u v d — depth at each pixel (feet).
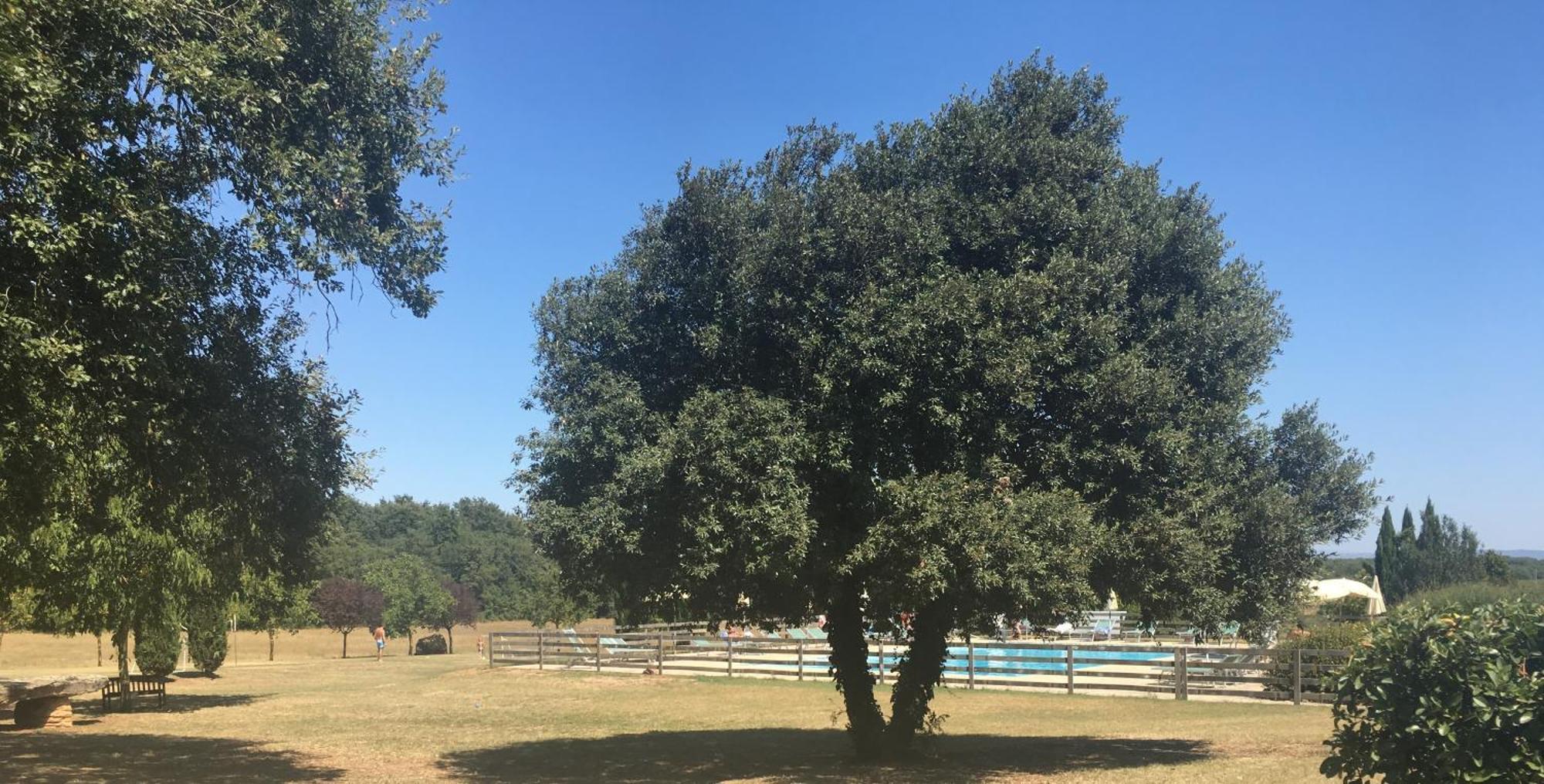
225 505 38.14
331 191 32.35
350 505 60.18
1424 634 20.71
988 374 35.12
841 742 56.80
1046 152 39.81
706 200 40.93
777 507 34.27
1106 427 38.14
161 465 35.22
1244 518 41.14
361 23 34.63
